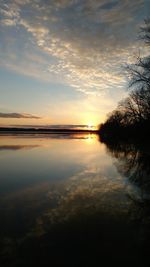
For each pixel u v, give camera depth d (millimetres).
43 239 7066
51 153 27656
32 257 6219
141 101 39875
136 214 9008
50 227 7840
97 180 14227
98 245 6781
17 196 11023
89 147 37812
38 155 25594
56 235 7328
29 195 11195
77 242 6922
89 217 8656
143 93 31156
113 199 10758
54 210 9312
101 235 7363
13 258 6191
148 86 27297
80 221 8312
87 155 26328
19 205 9828
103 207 9719
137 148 37469
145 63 25422
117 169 17844
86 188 12469
